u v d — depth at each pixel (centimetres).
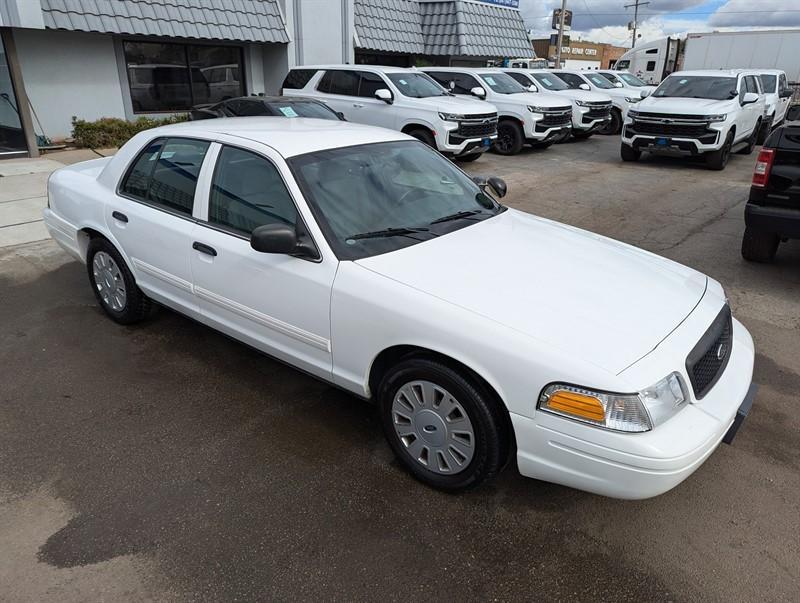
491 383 261
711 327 288
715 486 310
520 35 2175
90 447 331
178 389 390
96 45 1234
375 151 387
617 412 238
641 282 311
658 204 924
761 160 554
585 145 1595
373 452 331
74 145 1217
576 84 1814
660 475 238
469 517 285
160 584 246
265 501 293
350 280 301
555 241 355
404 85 1182
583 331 261
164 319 490
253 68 1527
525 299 281
